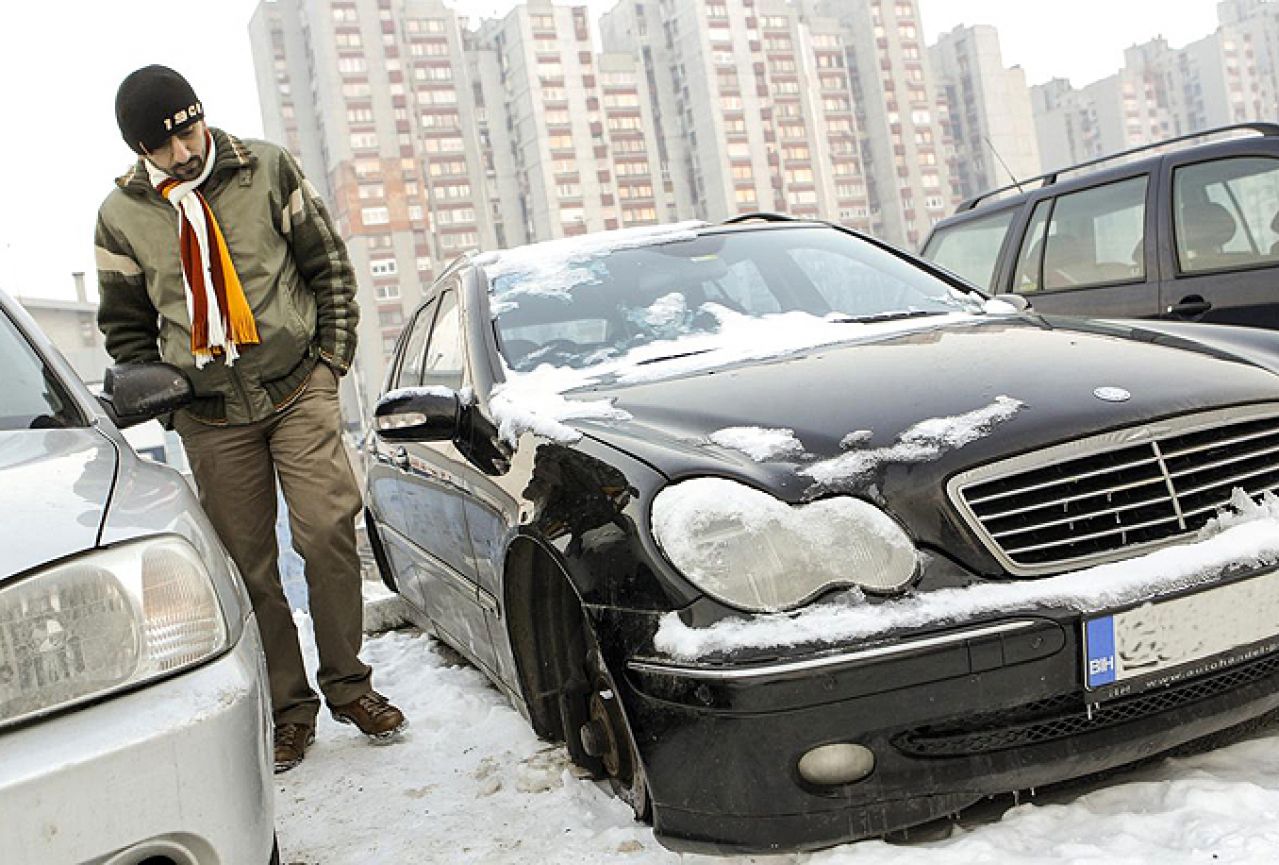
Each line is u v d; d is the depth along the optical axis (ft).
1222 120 470.39
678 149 400.26
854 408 7.77
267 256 10.84
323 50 362.53
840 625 6.53
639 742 6.93
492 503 9.07
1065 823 6.89
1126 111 481.05
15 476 6.29
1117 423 7.33
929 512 6.96
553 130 374.22
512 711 11.43
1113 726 6.89
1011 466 7.10
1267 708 7.28
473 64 383.45
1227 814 6.64
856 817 6.63
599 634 7.14
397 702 12.78
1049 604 6.66
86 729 5.16
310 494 11.07
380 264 361.10
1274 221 16.83
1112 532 7.07
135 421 8.56
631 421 8.27
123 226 10.70
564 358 10.26
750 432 7.61
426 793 9.64
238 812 5.44
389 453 13.28
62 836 4.96
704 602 6.70
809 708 6.41
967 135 453.99
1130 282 18.67
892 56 422.41
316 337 11.30
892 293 11.32
